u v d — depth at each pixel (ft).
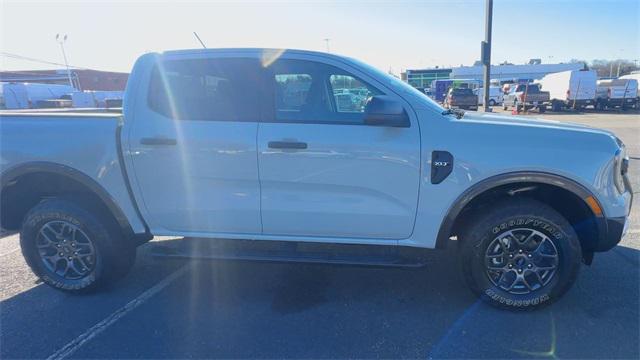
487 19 34.47
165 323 9.82
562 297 10.41
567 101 81.92
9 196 11.33
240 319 9.96
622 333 9.11
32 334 9.45
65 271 11.20
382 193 9.82
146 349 8.85
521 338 9.02
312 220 10.22
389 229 10.06
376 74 10.09
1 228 11.55
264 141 9.86
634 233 14.90
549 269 9.70
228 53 10.40
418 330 9.40
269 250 10.84
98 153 10.42
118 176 10.52
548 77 90.22
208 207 10.46
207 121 10.14
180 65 10.45
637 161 27.45
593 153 9.25
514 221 9.43
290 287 11.55
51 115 10.79
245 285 11.71
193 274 12.44
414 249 11.07
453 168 9.46
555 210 9.70
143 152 10.31
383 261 10.15
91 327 9.70
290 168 9.91
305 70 10.19
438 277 12.01
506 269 9.86
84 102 76.23
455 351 8.64
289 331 9.44
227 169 10.11
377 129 9.66
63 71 153.79
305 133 9.78
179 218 10.69
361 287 11.49
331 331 9.41
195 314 10.20
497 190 9.95
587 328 9.32
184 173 10.29
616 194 9.47
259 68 10.25
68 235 11.05
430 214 9.79
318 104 10.12
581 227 9.98
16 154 10.64
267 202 10.21
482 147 9.36
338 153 9.70
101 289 11.40
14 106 85.05
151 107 10.39
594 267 12.23
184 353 8.69
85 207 10.77
